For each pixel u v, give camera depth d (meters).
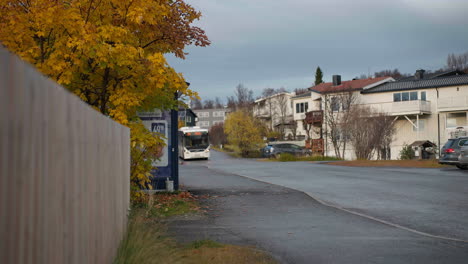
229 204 11.59
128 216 6.64
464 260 6.04
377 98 53.41
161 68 9.51
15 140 1.79
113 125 4.93
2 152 1.65
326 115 54.22
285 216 9.77
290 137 71.06
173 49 11.72
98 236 3.81
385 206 11.30
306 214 10.02
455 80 50.06
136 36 10.77
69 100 2.72
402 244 7.02
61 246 2.52
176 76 9.70
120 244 5.29
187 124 114.00
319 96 61.31
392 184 16.36
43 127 2.17
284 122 79.44
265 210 10.60
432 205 11.38
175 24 11.46
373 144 43.12
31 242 2.00
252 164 34.62
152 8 9.97
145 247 5.29
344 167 27.72
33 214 2.03
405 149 43.31
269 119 89.00
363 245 6.95
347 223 8.91
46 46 9.56
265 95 113.56
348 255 6.32
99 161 3.91
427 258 6.16
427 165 26.41
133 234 5.88
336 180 18.31
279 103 88.25
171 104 11.23
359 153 43.78
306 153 48.81
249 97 114.00
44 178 2.20
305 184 16.81
